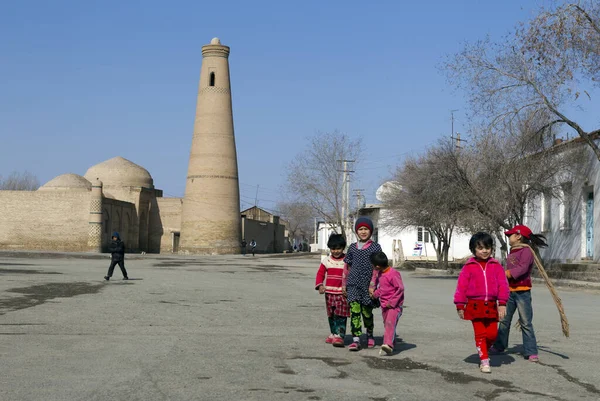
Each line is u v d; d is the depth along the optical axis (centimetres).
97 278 2447
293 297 1766
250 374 718
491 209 2608
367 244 927
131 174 8062
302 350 889
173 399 598
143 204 7969
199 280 2466
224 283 2317
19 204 7000
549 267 2809
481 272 783
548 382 713
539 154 2597
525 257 866
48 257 5038
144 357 805
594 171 2605
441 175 2697
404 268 4344
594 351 929
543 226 3162
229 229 7200
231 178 7238
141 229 8031
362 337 1046
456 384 695
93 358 793
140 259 5034
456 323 1230
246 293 1877
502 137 2498
